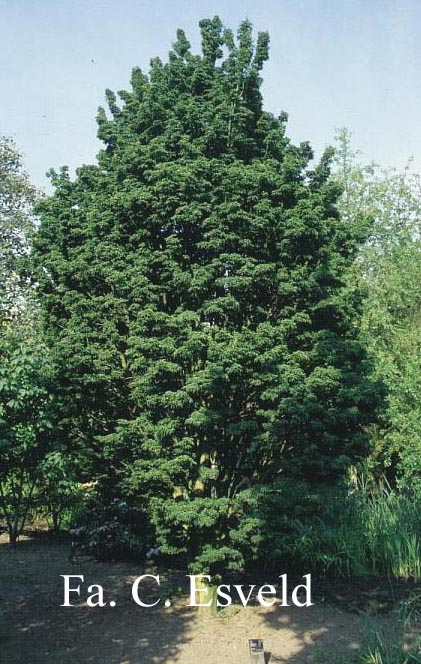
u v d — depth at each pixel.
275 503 7.89
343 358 8.31
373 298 17.12
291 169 8.23
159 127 8.93
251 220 7.85
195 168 8.04
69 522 13.09
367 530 10.08
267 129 9.06
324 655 6.46
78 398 8.90
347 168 20.83
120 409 9.02
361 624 7.42
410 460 14.85
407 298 17.06
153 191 8.15
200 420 7.40
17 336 11.66
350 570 9.67
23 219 22.36
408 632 7.10
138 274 8.03
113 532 10.45
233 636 7.12
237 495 7.68
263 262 8.23
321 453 8.36
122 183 8.81
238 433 7.67
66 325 9.51
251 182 8.12
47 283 9.74
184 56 9.71
